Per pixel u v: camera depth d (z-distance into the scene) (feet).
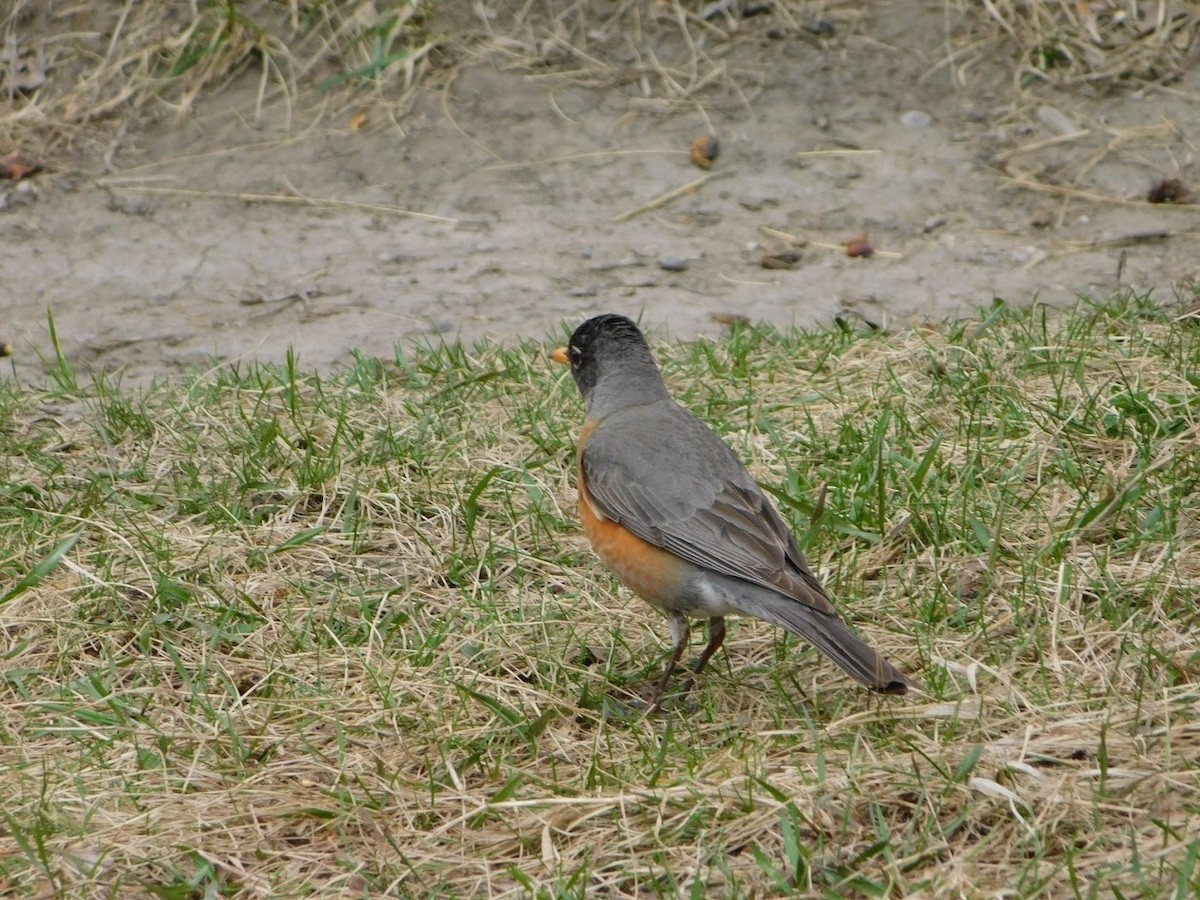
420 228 55.16
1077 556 32.55
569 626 31.78
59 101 60.90
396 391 43.11
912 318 47.75
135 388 44.96
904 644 30.27
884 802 24.62
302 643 31.19
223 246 54.34
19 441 40.60
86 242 54.70
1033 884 22.04
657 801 24.94
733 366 43.11
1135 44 60.80
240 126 60.08
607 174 57.57
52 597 32.94
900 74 61.05
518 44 62.34
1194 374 38.32
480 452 38.78
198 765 27.32
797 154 58.08
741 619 32.94
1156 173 55.88
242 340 48.34
